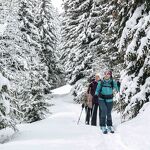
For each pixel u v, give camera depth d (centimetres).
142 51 1010
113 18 1277
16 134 1213
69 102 3475
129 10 1139
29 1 3631
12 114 1298
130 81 1098
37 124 1505
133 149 710
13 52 1374
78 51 3030
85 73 2947
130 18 1100
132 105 1063
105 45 1858
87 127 1186
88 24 2938
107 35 1571
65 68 3547
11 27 1374
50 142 899
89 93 1449
